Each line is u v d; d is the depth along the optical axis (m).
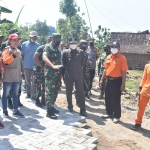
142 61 27.20
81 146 4.17
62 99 7.89
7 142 4.12
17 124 5.00
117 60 5.77
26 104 6.57
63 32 48.72
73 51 5.90
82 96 5.97
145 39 28.91
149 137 5.30
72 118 5.61
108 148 4.59
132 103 8.45
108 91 6.16
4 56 4.66
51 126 5.00
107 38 31.92
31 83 7.04
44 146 4.07
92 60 8.44
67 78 5.98
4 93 5.20
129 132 5.49
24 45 6.88
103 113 6.71
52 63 5.46
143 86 5.50
